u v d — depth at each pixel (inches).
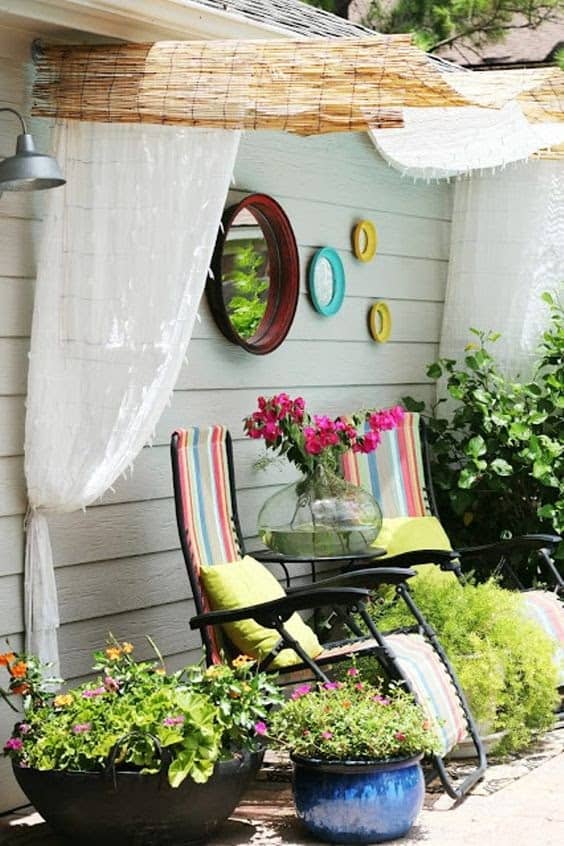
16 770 227.1
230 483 271.0
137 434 237.5
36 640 241.1
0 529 239.5
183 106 227.9
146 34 237.1
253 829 235.3
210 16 239.3
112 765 220.5
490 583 279.0
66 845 229.6
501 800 244.4
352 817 227.6
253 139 286.0
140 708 226.2
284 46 227.0
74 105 233.3
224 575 256.8
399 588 258.8
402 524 301.4
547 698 267.6
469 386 321.7
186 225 232.8
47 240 237.1
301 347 299.3
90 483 238.7
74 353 236.4
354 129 222.8
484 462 311.3
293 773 233.5
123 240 234.5
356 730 229.6
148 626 265.1
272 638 254.8
